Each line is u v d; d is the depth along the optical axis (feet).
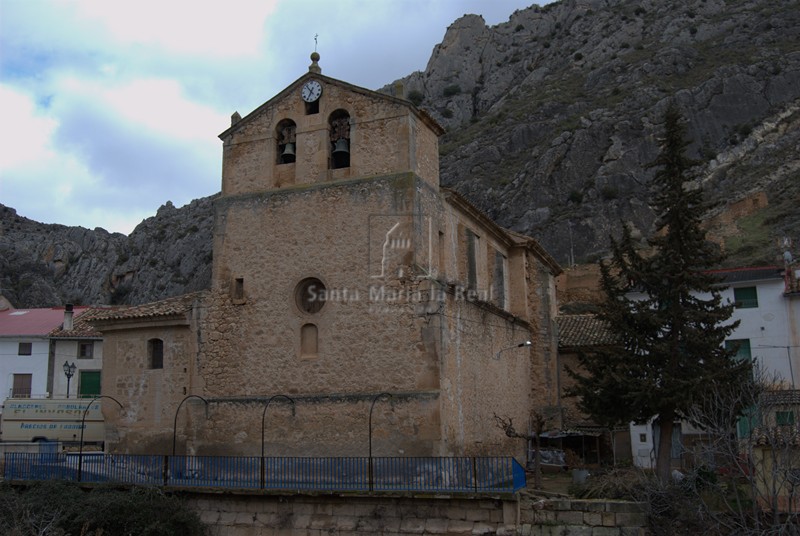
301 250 77.25
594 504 58.34
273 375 75.56
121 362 83.15
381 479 65.05
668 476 66.28
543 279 113.19
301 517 61.93
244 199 81.10
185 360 79.71
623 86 346.74
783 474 56.44
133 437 80.43
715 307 72.59
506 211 295.69
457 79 461.37
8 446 77.97
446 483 62.03
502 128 356.79
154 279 335.88
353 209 75.82
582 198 285.23
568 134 313.53
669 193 73.10
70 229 383.04
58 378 145.79
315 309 76.23
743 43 355.36
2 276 328.90
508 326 98.32
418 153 77.00
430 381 69.21
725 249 213.66
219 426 76.48
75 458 71.56
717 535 56.54
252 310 78.07
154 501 62.69
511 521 57.36
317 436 72.08
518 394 100.78
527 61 446.60
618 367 70.90
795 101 305.32
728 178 279.69
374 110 77.10
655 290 74.33
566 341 116.06
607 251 255.29
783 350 107.86
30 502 63.21
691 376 69.46
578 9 458.50
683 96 313.32
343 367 72.79
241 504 63.82
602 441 106.83
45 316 162.20
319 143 79.00
